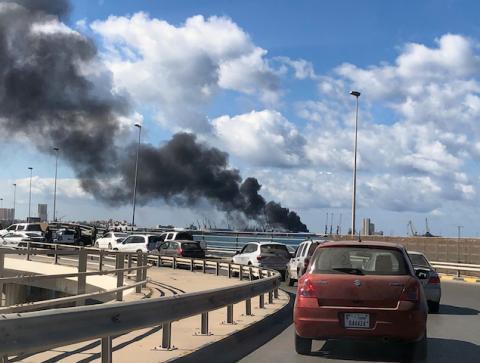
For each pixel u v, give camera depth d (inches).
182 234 1405.0
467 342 391.5
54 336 198.7
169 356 290.0
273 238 1827.0
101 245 1649.9
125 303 246.2
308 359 323.3
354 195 1509.6
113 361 276.8
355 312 306.3
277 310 505.4
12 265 1091.9
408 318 301.6
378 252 322.3
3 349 177.2
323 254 327.0
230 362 313.9
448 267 1186.6
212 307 354.6
